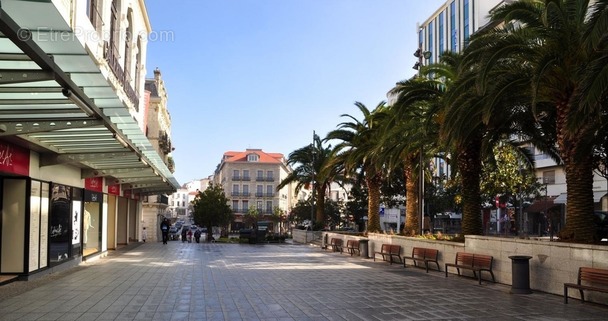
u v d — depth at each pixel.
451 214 59.78
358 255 24.09
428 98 17.14
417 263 17.84
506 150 23.98
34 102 8.62
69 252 16.59
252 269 16.89
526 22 11.87
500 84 11.75
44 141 12.59
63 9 14.13
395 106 17.58
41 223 13.93
